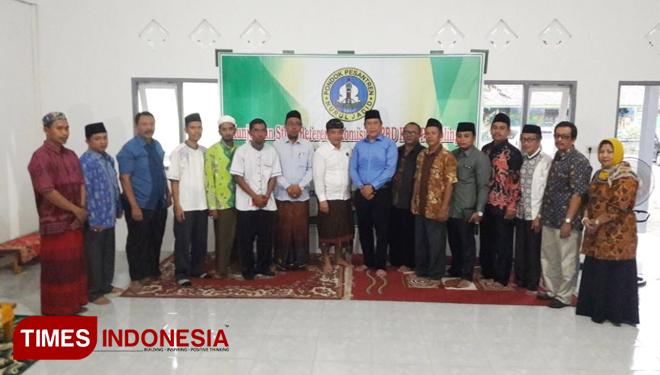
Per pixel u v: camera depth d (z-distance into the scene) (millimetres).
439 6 4527
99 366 2604
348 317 3262
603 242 3117
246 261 4043
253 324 3141
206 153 3951
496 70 4582
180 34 4656
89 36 4680
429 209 3865
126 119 4754
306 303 3510
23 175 4676
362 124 4621
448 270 4273
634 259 3121
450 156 3816
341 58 4555
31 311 3361
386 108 4598
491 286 3889
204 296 3635
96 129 3422
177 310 3371
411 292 3744
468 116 4559
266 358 2686
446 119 4582
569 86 4578
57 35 4684
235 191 3998
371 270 4281
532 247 3699
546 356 2734
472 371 2559
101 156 3484
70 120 4770
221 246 4027
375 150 4090
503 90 4652
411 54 4523
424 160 3924
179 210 3830
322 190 4105
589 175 3270
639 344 2891
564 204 3348
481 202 3779
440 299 3602
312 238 4914
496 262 3963
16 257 4172
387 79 4559
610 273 3141
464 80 4523
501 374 2533
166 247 4980
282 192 4180
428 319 3238
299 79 4590
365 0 4547
